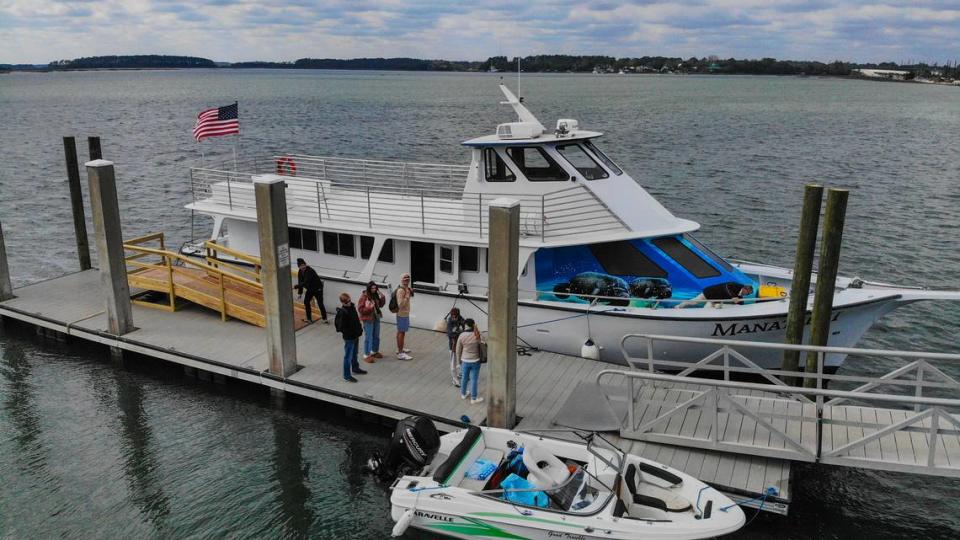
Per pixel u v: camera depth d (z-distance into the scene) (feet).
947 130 245.45
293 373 47.37
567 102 423.64
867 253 88.63
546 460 35.81
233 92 608.60
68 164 69.36
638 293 50.16
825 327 41.96
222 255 63.62
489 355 39.73
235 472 41.06
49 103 429.38
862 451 35.45
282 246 45.24
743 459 37.04
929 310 69.97
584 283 50.90
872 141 208.03
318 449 43.21
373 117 288.92
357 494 38.93
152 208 113.60
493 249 38.09
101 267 53.21
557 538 32.37
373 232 54.24
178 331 55.11
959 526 36.91
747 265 56.44
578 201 51.13
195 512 37.63
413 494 34.58
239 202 60.85
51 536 35.91
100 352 57.21
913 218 105.29
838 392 34.32
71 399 49.78
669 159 166.71
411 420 38.09
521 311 50.72
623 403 41.81
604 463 35.12
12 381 52.54
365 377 46.57
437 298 53.42
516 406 42.86
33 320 58.95
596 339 49.37
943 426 37.88
